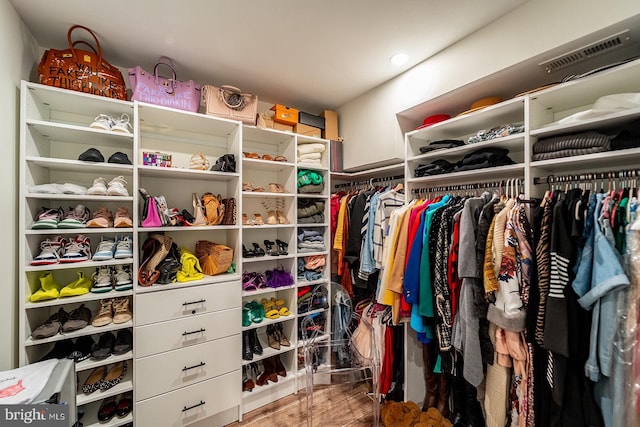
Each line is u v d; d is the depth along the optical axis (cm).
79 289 139
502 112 149
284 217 224
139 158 158
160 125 186
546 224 114
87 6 125
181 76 191
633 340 91
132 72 157
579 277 102
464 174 157
